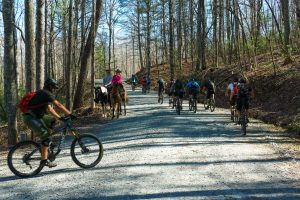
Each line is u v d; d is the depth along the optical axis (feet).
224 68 114.93
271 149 34.14
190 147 35.12
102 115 67.15
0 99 75.20
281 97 67.62
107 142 41.01
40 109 26.40
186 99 104.32
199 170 26.37
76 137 28.19
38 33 49.21
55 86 27.02
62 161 31.35
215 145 36.11
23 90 80.89
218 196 20.61
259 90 77.61
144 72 199.93
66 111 26.91
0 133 60.03
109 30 180.55
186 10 185.37
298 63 81.05
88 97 102.22
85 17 103.50
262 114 61.36
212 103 69.87
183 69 171.63
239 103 43.93
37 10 49.01
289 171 26.09
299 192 21.34
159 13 183.83
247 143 37.45
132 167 27.61
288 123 50.75
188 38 202.18
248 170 26.35
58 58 192.13
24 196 21.74
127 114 68.23
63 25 93.81
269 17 117.80
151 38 207.41
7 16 44.06
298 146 36.27
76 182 24.18
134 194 21.12
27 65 47.60
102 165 28.81
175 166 27.61
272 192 21.34
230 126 50.03
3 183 25.22
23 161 26.37
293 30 104.68
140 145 36.94
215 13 127.54
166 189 21.93
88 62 78.59
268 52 111.86
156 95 117.39
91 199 20.56
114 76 64.95
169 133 43.80
